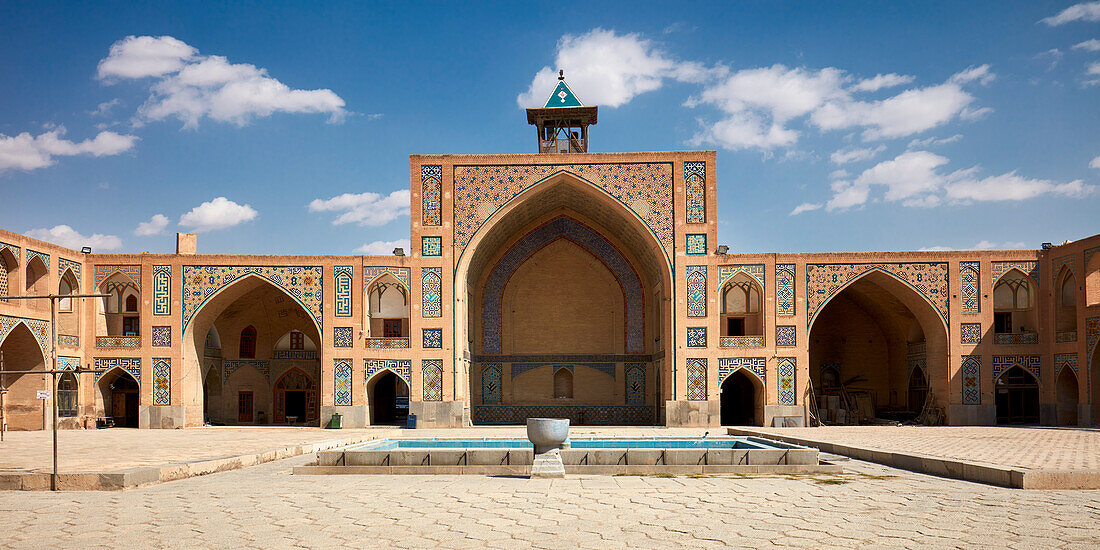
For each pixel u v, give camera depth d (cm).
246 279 1973
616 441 1334
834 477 873
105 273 1977
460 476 898
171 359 1952
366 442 1355
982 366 1942
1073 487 757
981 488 767
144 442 1412
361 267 1969
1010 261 1959
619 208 1995
